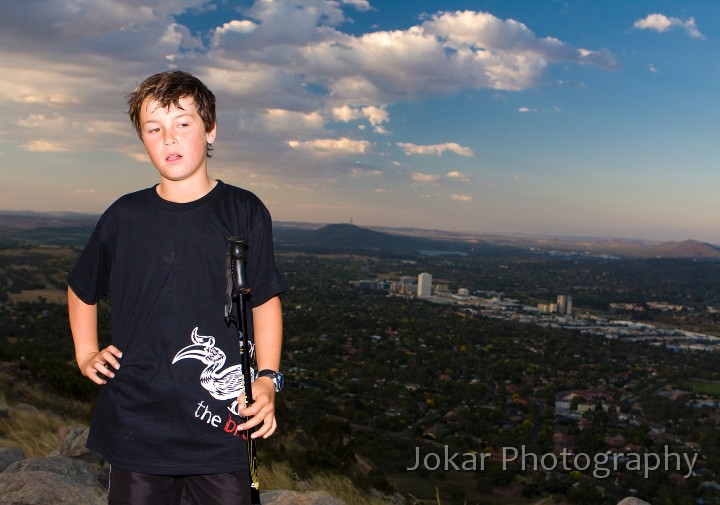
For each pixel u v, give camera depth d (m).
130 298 1.83
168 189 1.89
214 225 1.85
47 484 3.14
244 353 1.74
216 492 1.79
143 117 1.85
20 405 9.24
